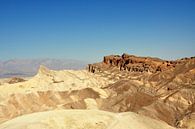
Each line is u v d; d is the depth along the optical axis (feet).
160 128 233.96
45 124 208.95
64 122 214.07
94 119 221.46
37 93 473.67
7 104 419.74
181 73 645.10
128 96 464.65
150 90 587.27
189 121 389.60
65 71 649.20
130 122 227.20
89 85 621.72
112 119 226.58
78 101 453.58
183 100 499.10
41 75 589.32
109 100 467.52
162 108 442.09
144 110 425.28
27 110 420.77
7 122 220.02
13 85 514.27
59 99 480.64
